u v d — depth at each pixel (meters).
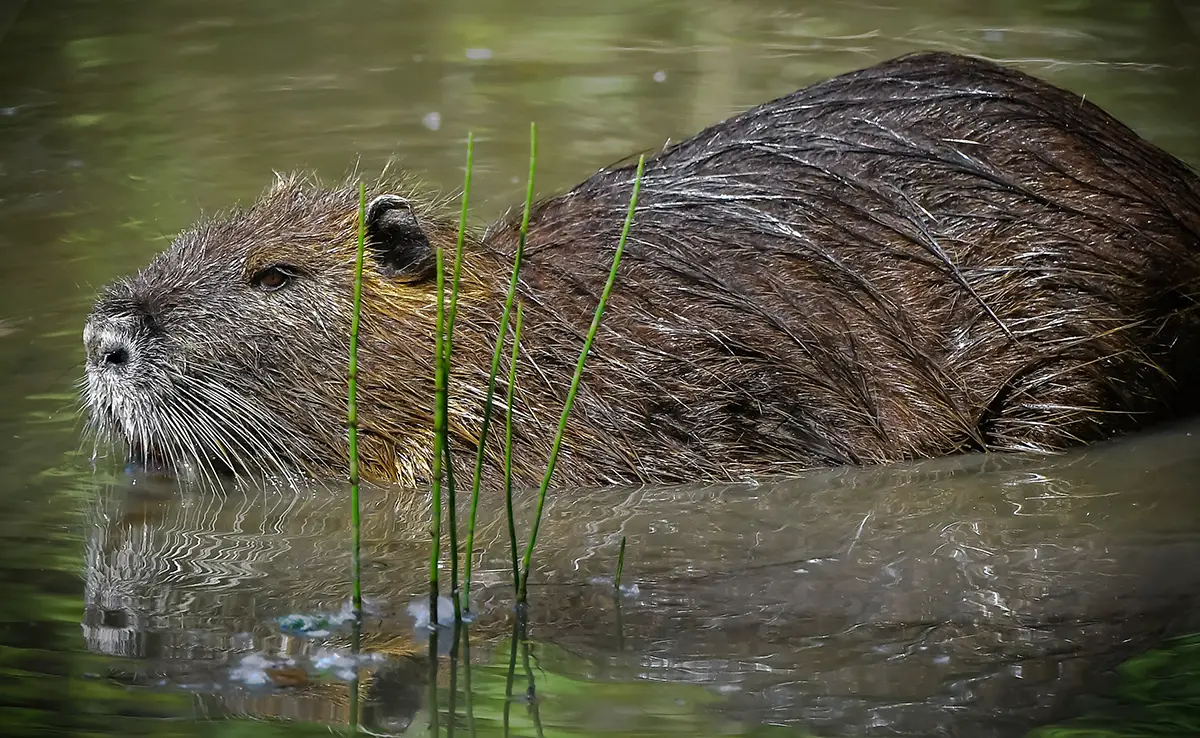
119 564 8.75
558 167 14.45
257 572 8.66
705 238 10.45
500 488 10.17
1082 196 10.53
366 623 7.95
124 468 10.43
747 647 7.64
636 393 10.20
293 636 7.77
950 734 6.70
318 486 10.30
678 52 18.16
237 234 10.55
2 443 10.53
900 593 8.28
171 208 13.73
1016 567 8.59
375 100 16.67
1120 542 8.90
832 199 10.47
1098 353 10.42
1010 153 10.59
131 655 7.54
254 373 10.27
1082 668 7.32
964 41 17.98
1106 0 19.67
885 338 10.22
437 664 7.46
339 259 10.37
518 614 8.06
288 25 19.52
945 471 10.18
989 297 10.27
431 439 10.23
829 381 10.20
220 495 10.07
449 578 8.57
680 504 9.80
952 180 10.46
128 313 10.14
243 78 17.48
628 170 11.20
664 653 7.58
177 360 10.19
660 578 8.56
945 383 10.28
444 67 17.84
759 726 6.80
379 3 20.45
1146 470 10.06
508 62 17.95
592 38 18.89
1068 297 10.36
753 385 10.16
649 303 10.27
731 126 11.30
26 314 12.02
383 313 10.26
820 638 7.73
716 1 20.44
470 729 6.77
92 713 6.89
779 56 17.75
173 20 19.69
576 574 8.62
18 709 6.90
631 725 6.80
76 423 10.80
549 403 10.19
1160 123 15.02
